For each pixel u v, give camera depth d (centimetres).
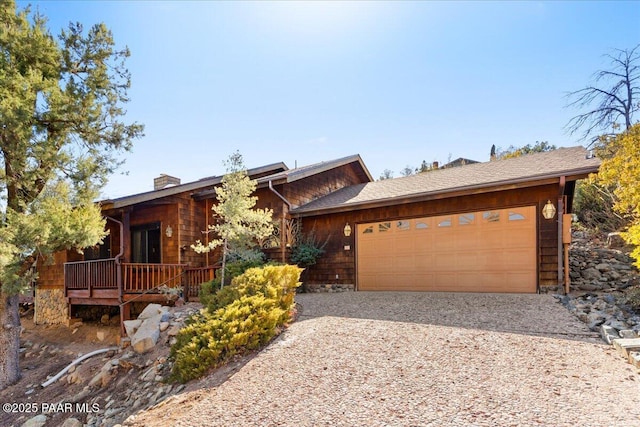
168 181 1644
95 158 895
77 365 821
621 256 985
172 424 391
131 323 821
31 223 733
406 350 510
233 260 1044
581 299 748
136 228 1288
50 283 1295
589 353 471
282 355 536
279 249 1148
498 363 449
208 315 636
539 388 379
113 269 958
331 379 444
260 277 709
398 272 1059
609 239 1116
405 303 826
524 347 498
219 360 557
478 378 411
